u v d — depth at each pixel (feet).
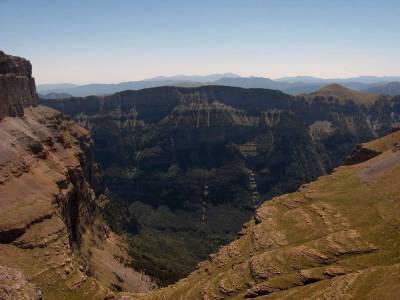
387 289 410.72
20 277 468.75
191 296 546.26
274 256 549.13
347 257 515.91
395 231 528.63
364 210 610.65
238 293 522.88
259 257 555.69
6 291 427.33
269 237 619.26
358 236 540.93
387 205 600.80
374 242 524.52
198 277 612.29
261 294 495.82
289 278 501.15
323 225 607.78
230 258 618.85
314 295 444.55
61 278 560.20
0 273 457.27
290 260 536.83
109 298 550.77
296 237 602.03
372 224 570.87
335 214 623.77
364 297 413.80
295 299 451.53
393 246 504.84
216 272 599.16
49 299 525.34
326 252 529.45
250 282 528.63
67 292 545.85
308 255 533.55
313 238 581.94
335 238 546.67
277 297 468.75
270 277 520.01
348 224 590.14
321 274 491.72
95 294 548.72
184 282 617.21
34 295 451.53
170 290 588.91
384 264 478.18
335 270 489.26
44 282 545.85
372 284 428.15
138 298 587.27
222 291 529.86
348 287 434.71
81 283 563.07
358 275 446.19
